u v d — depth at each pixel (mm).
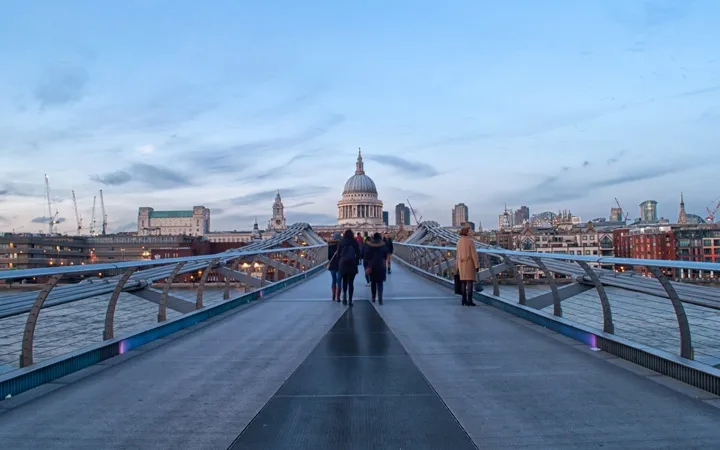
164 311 9719
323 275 28578
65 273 6320
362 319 11219
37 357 8703
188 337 9211
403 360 7324
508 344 8305
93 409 5336
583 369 6684
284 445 4402
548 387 5926
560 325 9180
